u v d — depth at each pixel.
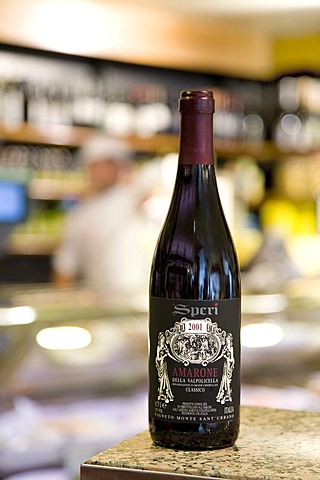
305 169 5.82
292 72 5.77
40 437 2.45
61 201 5.00
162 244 0.94
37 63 4.96
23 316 2.57
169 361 0.91
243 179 5.79
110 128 5.02
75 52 4.82
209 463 0.87
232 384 0.92
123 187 4.98
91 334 2.67
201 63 5.43
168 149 5.20
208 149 0.95
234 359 0.93
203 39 5.42
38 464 2.45
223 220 0.96
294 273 5.27
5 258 4.93
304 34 5.73
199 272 0.92
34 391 2.53
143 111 5.17
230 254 0.94
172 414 0.92
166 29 5.23
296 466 0.85
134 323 2.76
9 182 4.73
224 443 0.92
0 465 2.41
